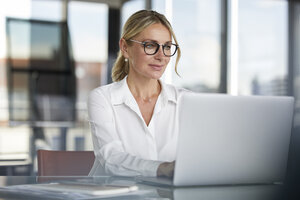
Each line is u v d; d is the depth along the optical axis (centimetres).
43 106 742
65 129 667
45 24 731
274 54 621
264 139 120
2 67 723
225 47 641
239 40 634
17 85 734
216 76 642
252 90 630
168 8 636
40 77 740
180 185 114
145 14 175
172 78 620
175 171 112
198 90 635
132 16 177
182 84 627
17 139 574
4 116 719
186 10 635
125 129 178
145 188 111
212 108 111
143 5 685
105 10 735
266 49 623
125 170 134
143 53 173
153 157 176
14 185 112
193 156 112
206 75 639
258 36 625
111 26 736
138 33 174
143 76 181
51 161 171
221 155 116
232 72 638
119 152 146
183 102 108
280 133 122
